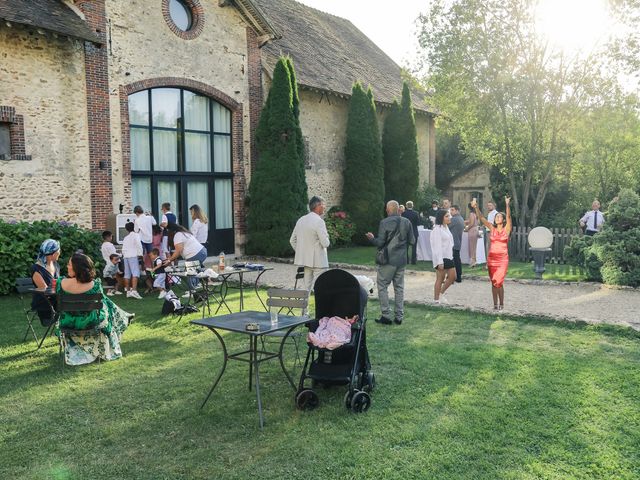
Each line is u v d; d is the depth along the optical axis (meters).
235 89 17.64
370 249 20.47
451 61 18.81
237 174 18.08
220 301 10.48
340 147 22.28
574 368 6.30
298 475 4.06
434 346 7.27
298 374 6.29
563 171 22.56
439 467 4.14
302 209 17.98
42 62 12.86
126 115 14.66
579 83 18.19
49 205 13.12
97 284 6.69
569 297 10.78
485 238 16.31
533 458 4.25
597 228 15.06
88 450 4.53
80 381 6.14
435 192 26.48
